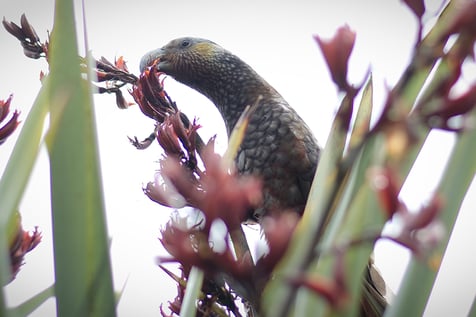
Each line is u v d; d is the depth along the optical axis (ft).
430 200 7.38
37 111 8.34
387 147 7.45
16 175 8.16
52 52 8.44
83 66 10.44
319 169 8.51
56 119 8.27
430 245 7.36
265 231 7.66
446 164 8.52
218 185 7.63
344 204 8.31
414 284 8.43
